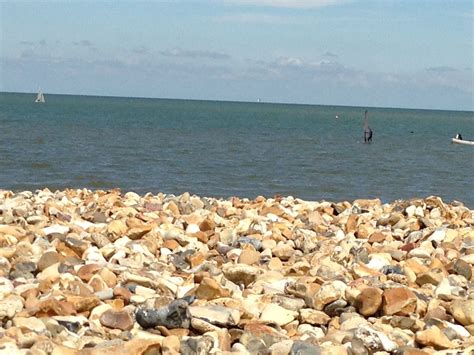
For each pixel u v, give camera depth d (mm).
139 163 39844
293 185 33594
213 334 6590
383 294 7746
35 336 6168
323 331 7391
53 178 32156
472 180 39656
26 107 166375
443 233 11875
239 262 9938
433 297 8391
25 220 11555
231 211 14430
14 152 42531
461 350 6617
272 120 144250
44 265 8812
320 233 12516
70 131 69125
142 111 175000
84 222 12008
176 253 10453
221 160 44000
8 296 7312
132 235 10852
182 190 30203
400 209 14859
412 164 48125
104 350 6059
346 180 36719
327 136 82688
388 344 6637
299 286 8148
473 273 9633
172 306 6941
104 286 8094
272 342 6727
